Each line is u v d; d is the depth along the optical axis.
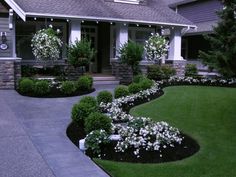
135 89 11.09
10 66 12.88
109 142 5.81
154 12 18.36
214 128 7.14
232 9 7.95
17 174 4.72
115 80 15.80
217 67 7.51
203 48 22.02
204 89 13.33
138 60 14.93
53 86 12.47
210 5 22.06
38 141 6.31
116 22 15.96
